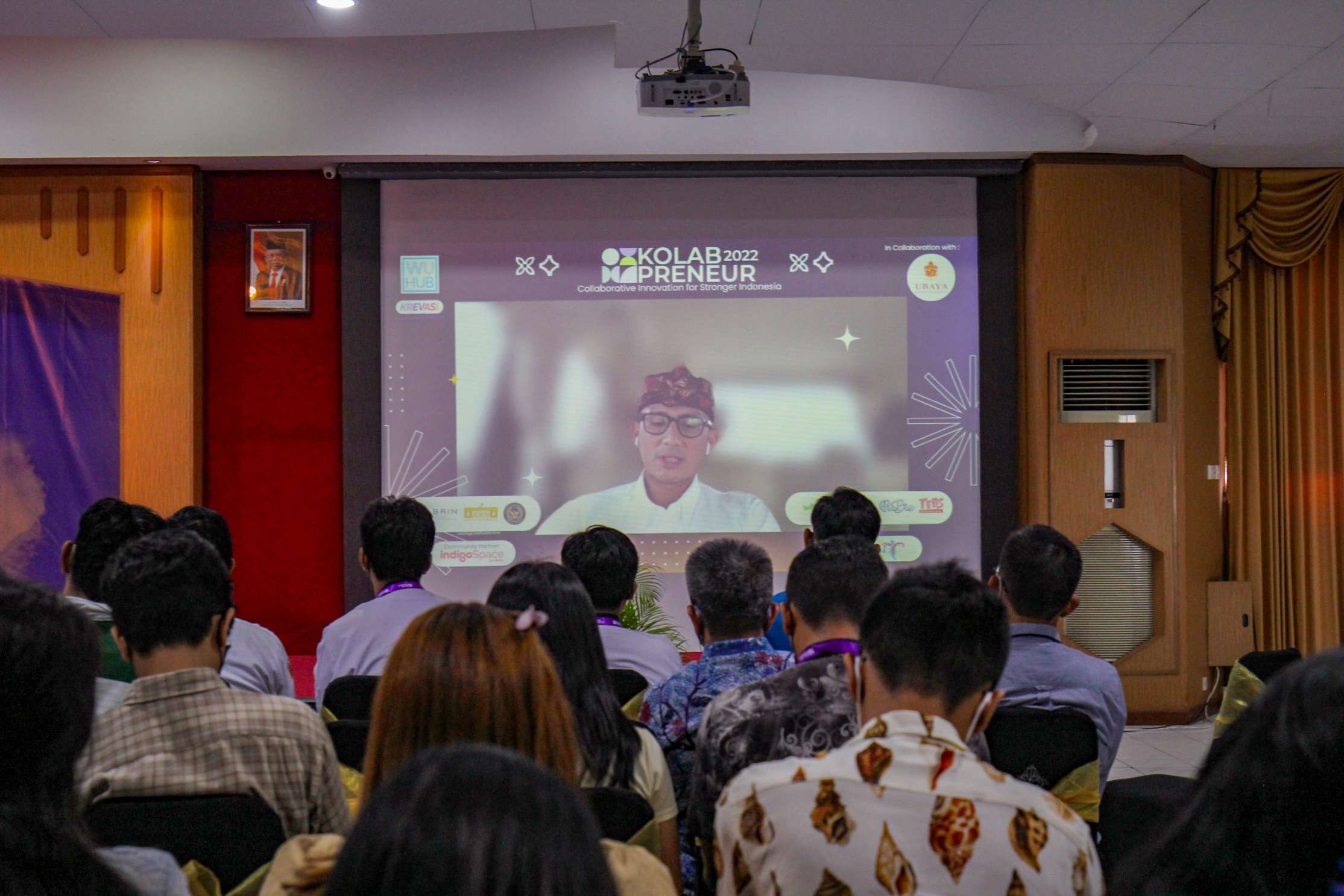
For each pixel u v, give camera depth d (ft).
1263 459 19.79
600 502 18.83
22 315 18.19
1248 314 19.65
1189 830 2.78
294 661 18.76
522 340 18.79
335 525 18.98
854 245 18.97
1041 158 18.39
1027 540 6.91
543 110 18.04
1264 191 19.17
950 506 18.90
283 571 18.94
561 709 3.94
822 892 3.41
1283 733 2.66
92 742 4.63
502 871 1.83
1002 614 3.87
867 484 18.92
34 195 18.31
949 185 18.95
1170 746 16.78
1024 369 18.84
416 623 3.90
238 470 18.90
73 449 18.22
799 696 5.17
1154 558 18.52
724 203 18.90
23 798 2.89
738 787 3.67
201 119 17.81
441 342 18.74
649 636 8.05
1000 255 18.93
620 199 18.85
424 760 2.05
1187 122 16.97
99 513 8.23
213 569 5.21
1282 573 19.67
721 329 18.94
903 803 3.41
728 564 6.46
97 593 7.92
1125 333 18.44
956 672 3.73
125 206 18.35
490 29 14.75
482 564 18.71
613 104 18.04
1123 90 15.71
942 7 13.28
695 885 6.05
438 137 17.98
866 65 15.28
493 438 18.74
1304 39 13.83
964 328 18.97
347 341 18.62
